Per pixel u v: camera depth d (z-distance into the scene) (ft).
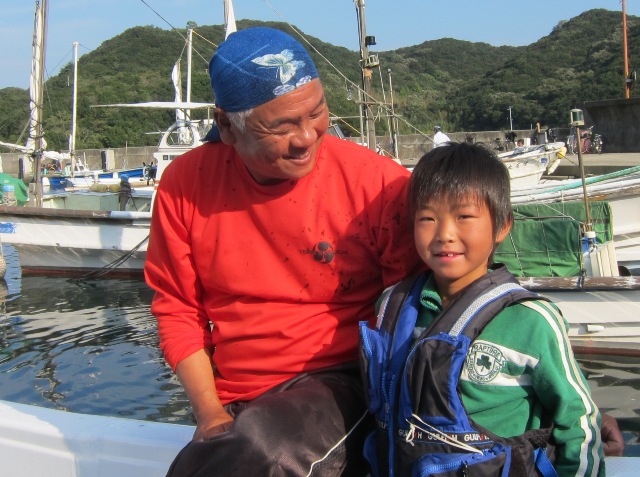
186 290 6.85
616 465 5.98
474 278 5.62
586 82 151.23
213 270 6.56
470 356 5.20
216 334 6.72
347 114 88.33
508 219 5.69
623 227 29.40
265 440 5.32
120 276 39.29
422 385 5.12
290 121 5.70
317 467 5.50
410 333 5.52
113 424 7.35
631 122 77.30
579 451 5.03
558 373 5.06
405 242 6.20
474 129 155.84
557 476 5.14
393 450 5.35
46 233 39.32
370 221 6.26
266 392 6.25
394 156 41.34
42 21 44.50
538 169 48.16
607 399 18.13
